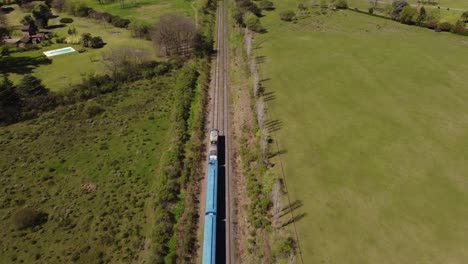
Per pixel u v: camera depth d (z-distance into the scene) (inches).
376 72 3937.0
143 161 2645.2
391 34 5241.1
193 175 2498.8
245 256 1921.8
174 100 3511.3
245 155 2655.0
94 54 4564.5
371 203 2192.4
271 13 6417.3
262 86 3654.0
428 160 2549.2
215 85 3878.0
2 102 3142.2
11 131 2955.2
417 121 3019.2
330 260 1851.6
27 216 2073.1
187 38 4571.9
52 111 3255.4
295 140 2792.8
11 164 2573.8
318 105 3282.5
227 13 6688.0
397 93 3484.3
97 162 2623.0
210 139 2726.4
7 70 4072.3
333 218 2097.7
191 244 1988.2
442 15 5949.8
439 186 2313.0
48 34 5305.1
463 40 4960.6
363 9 6668.3
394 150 2657.5
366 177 2399.1
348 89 3570.4
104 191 2346.2
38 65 4232.3
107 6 7017.7
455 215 2097.7
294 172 2460.6
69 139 2876.5
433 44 4795.8
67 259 1878.7
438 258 1843.0
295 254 1882.4
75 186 2385.6
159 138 2928.2
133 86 3786.9
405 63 4168.3
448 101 3339.1
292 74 3917.3
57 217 2124.8
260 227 2071.9
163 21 4532.5
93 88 3582.7
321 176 2418.8
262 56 4458.7
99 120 3154.5
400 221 2066.9
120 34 5378.9
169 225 2064.5
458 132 2869.1
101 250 1929.1
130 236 2020.2
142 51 4387.3
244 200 2288.4
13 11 6752.0
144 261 1873.8
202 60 4426.7
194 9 6722.4
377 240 1953.7
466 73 3895.2
